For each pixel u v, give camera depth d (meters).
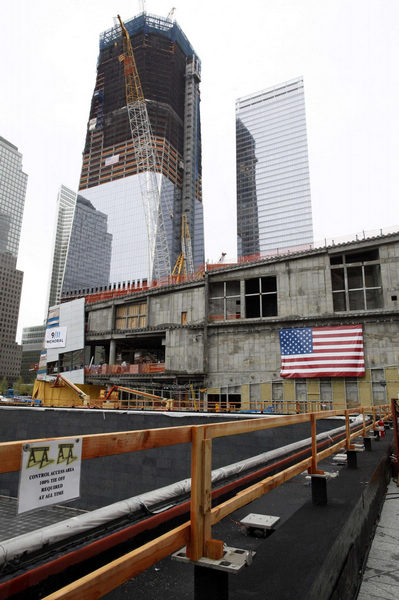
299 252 41.31
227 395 41.06
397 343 35.66
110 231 178.62
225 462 21.53
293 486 6.18
